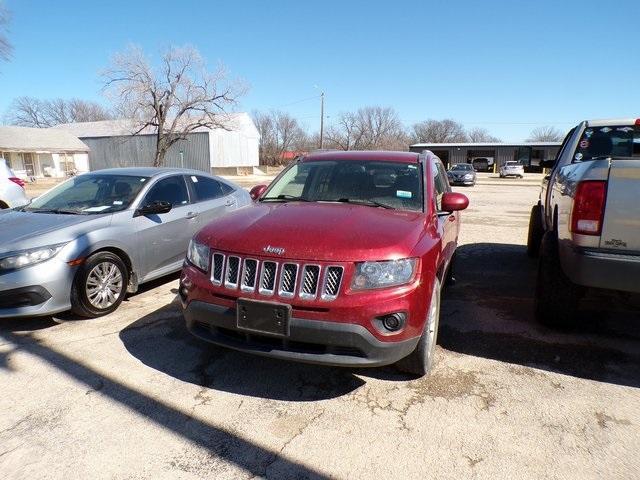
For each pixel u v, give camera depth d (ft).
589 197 10.30
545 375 11.02
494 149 160.56
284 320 8.96
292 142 258.16
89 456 8.05
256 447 8.33
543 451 8.24
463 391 10.27
